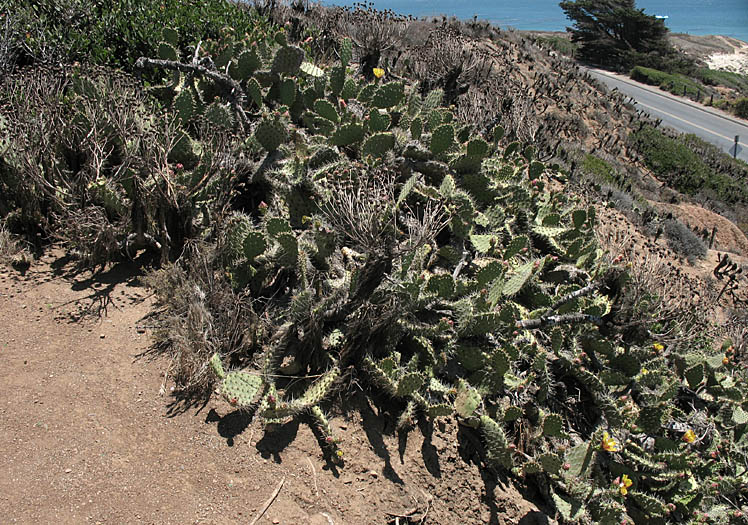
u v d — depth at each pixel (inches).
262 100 184.7
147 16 219.6
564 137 599.5
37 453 90.0
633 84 1669.5
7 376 100.5
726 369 193.2
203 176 138.9
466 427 119.7
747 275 400.8
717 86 1964.8
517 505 113.9
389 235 110.4
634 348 162.2
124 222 131.0
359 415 110.4
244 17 275.6
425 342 119.8
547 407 137.0
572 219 204.2
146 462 93.1
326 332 116.2
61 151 137.9
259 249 120.3
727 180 772.6
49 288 121.8
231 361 111.9
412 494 104.5
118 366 107.2
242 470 96.0
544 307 152.1
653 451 147.4
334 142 163.0
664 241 401.4
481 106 337.7
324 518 94.3
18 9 193.8
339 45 323.6
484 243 152.6
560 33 2886.3
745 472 162.7
